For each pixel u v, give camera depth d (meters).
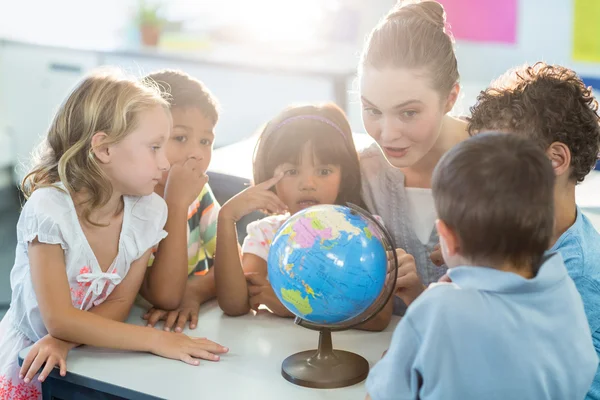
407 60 1.21
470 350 0.88
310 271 1.05
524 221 0.87
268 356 1.25
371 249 1.08
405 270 1.31
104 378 1.17
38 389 1.38
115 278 1.34
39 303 1.26
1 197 4.06
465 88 3.50
